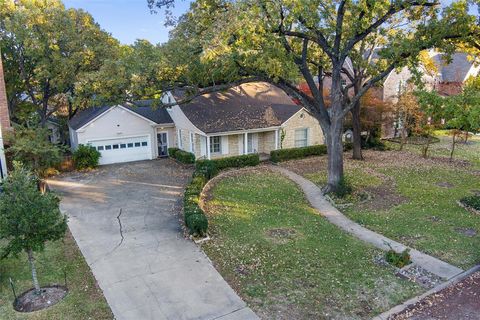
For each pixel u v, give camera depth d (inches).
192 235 524.1
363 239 514.0
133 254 479.8
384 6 602.5
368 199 682.2
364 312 350.9
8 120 772.6
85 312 359.6
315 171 900.0
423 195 693.3
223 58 598.5
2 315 354.6
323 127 722.2
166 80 696.4
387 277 410.0
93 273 433.7
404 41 612.1
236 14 564.7
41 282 413.7
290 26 615.5
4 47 1042.1
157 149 1098.1
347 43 661.3
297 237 516.7
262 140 1089.4
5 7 1000.9
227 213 614.9
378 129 1148.5
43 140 770.2
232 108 1059.3
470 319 336.5
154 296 385.7
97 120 1001.5
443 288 387.5
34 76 1106.7
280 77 665.6
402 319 339.6
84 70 1082.7
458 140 1204.5
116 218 614.2
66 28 1032.8
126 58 693.9
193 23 686.5
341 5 621.3
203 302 373.4
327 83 1328.7
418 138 1277.1
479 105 486.6
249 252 472.7
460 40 633.0
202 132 934.4
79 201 708.0
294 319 342.6
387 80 1234.6
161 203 691.4
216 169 890.1
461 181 781.3
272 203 668.1
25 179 374.3
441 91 1336.1
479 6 575.2
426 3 613.6
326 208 646.5
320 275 415.5
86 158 961.5
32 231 366.3
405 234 523.8
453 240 499.2
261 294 382.6
